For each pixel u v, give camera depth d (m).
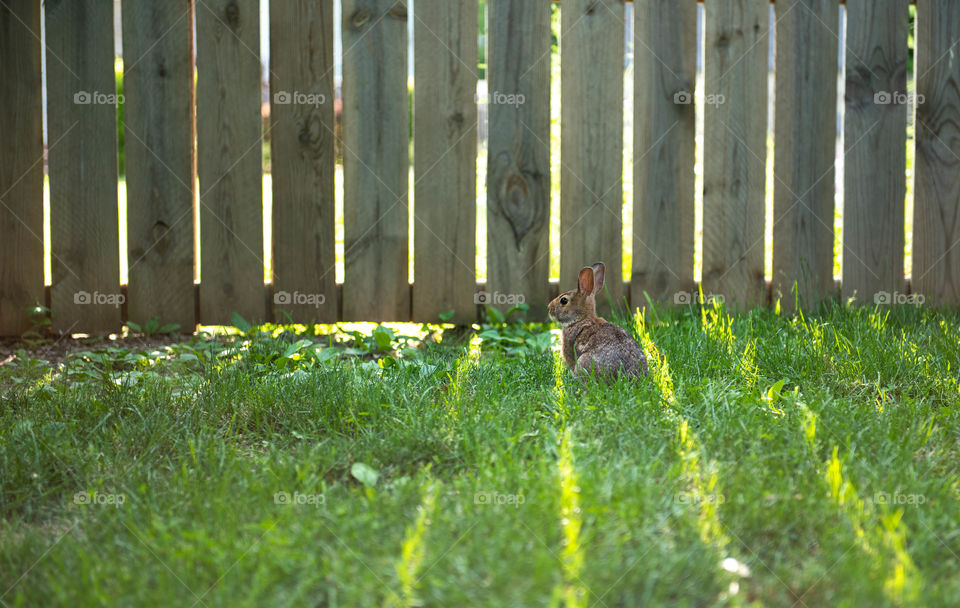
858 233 7.16
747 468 3.72
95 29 6.31
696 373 5.27
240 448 4.38
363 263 6.80
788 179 7.02
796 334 5.92
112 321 6.68
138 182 6.53
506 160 6.78
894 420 4.34
